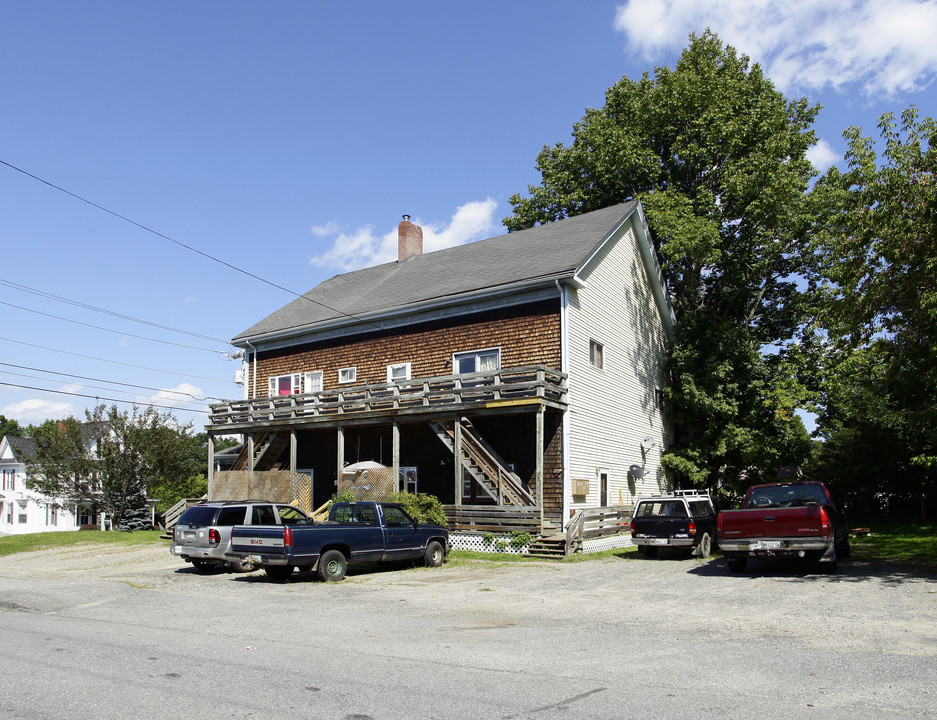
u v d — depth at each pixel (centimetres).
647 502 1884
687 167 3156
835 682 656
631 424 2592
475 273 2500
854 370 2855
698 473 2745
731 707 587
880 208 1458
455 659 761
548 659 758
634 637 870
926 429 1711
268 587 1405
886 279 1455
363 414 2294
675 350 2894
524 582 1443
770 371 2898
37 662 757
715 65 3316
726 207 3048
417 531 1708
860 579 1320
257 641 862
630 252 2728
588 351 2306
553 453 2142
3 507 5378
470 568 1706
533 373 2072
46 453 3662
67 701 613
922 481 2917
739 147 3000
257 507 1698
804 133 3030
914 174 1435
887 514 3291
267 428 2578
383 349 2594
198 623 996
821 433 3378
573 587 1352
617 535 2197
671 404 2977
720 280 3203
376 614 1065
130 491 3681
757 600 1119
